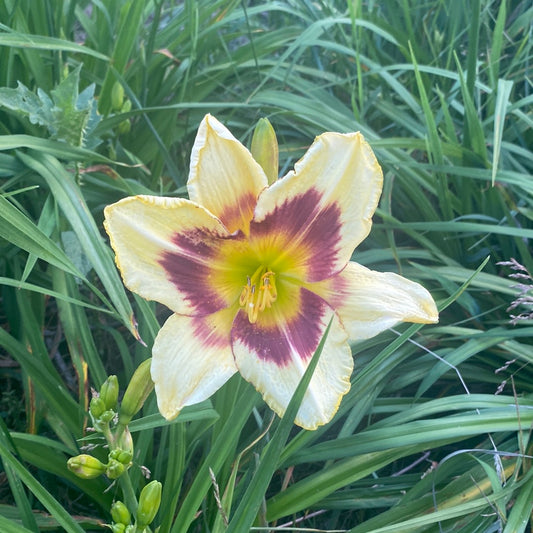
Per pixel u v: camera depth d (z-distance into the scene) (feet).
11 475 0.95
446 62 1.76
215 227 0.82
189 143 1.65
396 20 1.80
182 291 0.83
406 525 0.95
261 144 0.88
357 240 0.84
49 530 1.09
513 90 1.78
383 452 1.11
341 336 0.85
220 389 1.08
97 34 1.61
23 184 1.38
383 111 1.63
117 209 0.78
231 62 1.62
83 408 1.12
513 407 1.13
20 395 1.39
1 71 1.38
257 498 0.77
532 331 1.22
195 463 1.22
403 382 1.28
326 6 1.75
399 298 0.85
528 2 1.87
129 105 1.48
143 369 0.79
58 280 1.20
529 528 1.21
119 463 0.75
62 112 1.25
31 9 1.49
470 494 1.07
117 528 0.75
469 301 1.35
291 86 1.68
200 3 1.73
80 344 1.16
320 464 1.30
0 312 1.49
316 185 0.82
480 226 1.32
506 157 1.54
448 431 1.07
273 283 0.87
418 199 1.48
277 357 0.85
